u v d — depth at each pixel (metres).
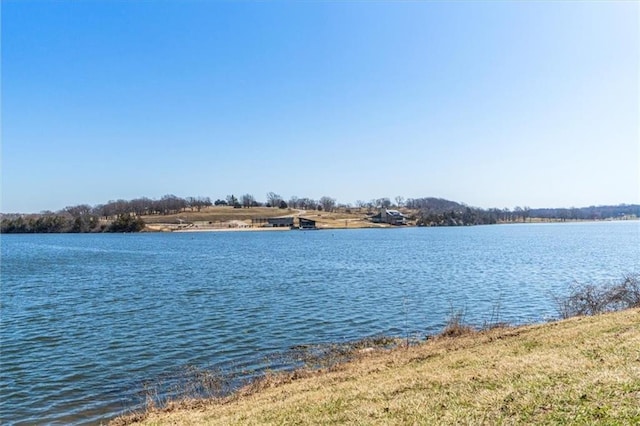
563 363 10.12
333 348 18.19
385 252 70.88
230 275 43.91
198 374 15.46
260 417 9.47
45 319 24.67
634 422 6.68
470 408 8.23
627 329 12.77
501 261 54.19
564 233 136.62
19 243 115.88
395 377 11.25
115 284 38.69
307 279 39.94
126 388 14.37
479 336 16.50
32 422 11.99
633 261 52.25
